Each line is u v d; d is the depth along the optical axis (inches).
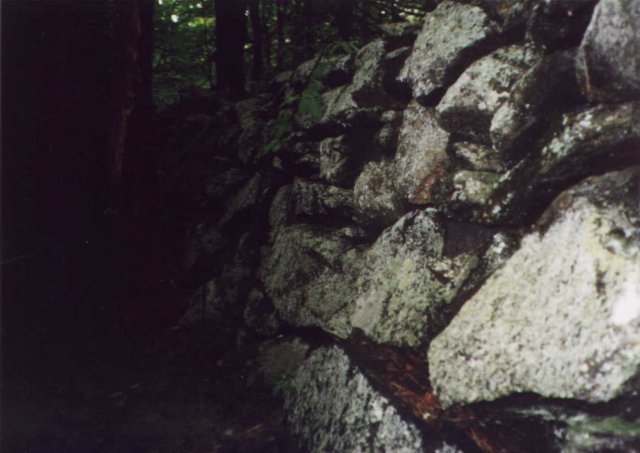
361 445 124.3
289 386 150.3
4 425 155.7
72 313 198.8
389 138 143.0
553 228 98.7
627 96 95.6
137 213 226.4
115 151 205.2
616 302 87.4
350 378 132.5
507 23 117.5
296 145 181.2
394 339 120.3
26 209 194.4
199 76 372.5
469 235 116.3
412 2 225.1
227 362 178.4
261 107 227.6
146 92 232.2
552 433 93.1
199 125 262.5
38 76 190.5
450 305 112.8
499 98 112.6
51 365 182.5
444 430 111.4
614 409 86.7
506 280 102.7
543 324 94.2
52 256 196.7
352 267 143.8
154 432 154.1
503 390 95.9
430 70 127.7
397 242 130.2
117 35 196.2
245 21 294.5
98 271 207.6
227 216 213.5
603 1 95.4
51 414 160.9
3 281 189.2
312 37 250.2
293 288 160.9
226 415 157.8
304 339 157.0
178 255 233.3
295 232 167.8
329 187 160.9
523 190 104.3
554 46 106.0
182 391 170.9
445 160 124.1
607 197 94.7
